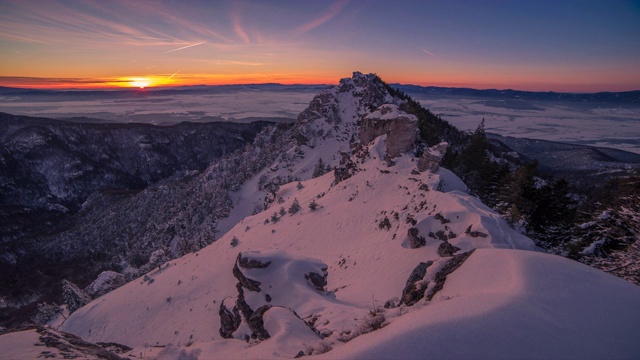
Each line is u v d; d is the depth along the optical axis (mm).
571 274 6734
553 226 35969
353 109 152125
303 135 144500
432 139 89000
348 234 43531
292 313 13203
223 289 41969
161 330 38875
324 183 74562
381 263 30891
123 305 50812
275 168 136875
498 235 24578
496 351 4719
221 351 11859
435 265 9586
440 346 4887
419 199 39250
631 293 6113
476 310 5594
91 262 153625
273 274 24062
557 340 4887
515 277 6730
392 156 54469
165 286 51531
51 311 72875
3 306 121688
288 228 54812
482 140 60125
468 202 32719
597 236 23578
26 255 163375
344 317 13477
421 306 6883
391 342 5117
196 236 106125
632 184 23672
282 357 8500
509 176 42312
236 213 123812
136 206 193625
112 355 7910
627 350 4777
